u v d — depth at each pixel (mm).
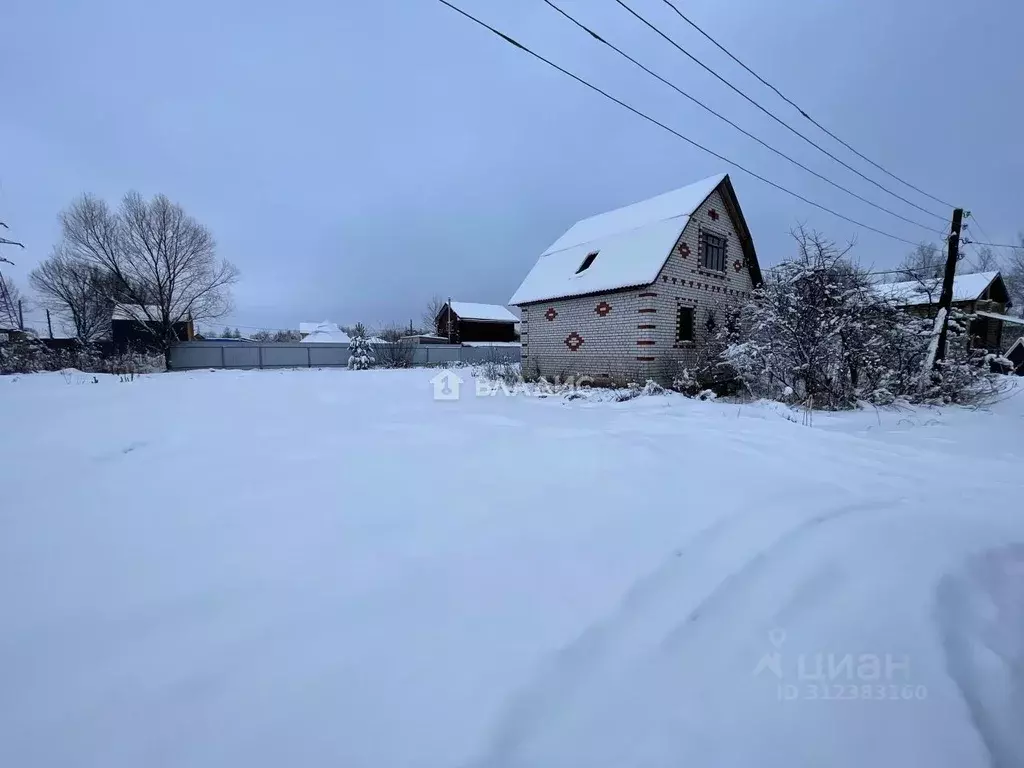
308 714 1595
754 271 15164
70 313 29312
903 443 5871
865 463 4828
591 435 5969
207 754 1446
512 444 5461
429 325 52156
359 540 2947
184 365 22906
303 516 3334
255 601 2281
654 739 1524
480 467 4523
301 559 2705
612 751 1476
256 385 13203
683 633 2053
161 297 24562
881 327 8891
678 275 12703
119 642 1973
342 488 3924
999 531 3148
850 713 1644
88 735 1513
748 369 9898
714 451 5156
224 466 4594
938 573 2562
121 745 1477
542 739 1511
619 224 14836
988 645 2033
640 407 8953
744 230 14484
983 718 1646
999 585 2541
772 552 2752
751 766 1440
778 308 9180
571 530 3078
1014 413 8492
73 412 7859
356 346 24625
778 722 1603
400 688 1711
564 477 4191
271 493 3807
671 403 9406
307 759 1430
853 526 3125
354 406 8906
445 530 3090
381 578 2488
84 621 2119
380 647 1940
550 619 2137
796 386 8969
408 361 26516
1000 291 21875
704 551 2775
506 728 1539
